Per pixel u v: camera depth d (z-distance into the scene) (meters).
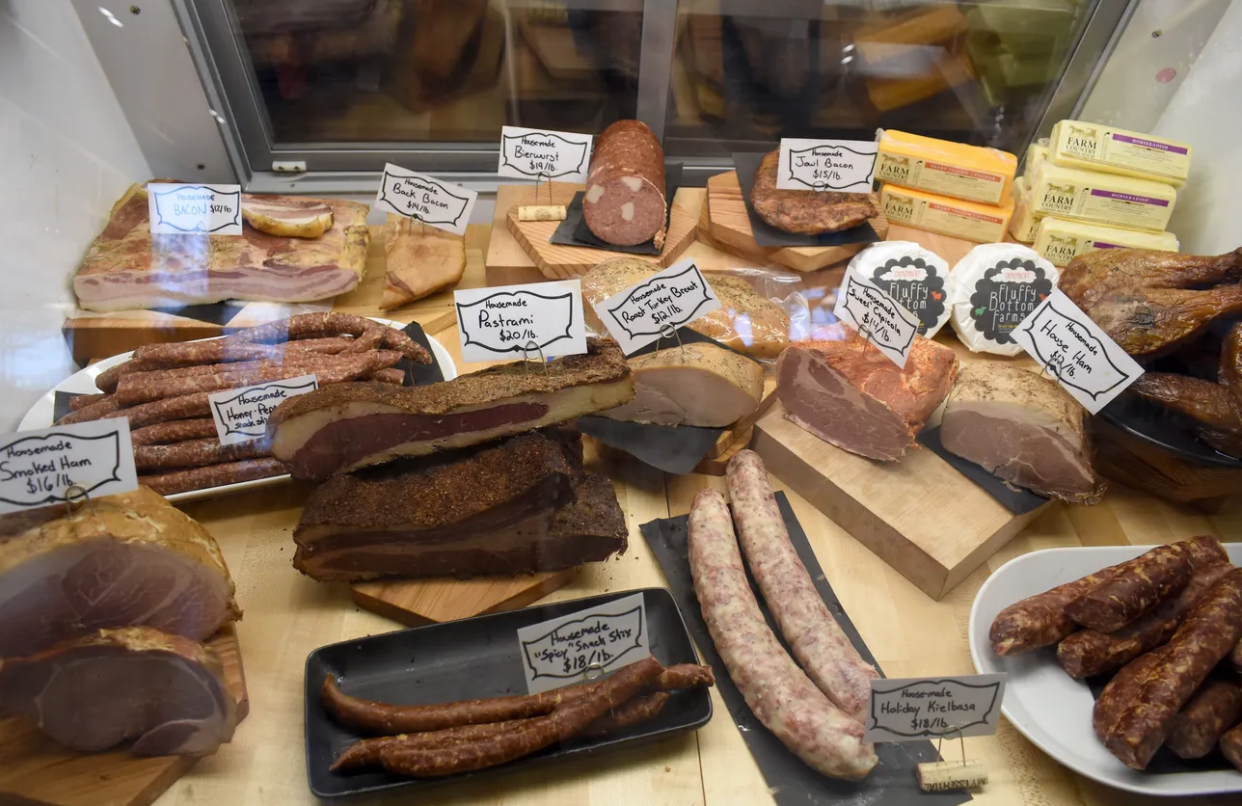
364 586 2.28
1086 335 2.44
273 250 3.01
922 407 2.51
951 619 2.37
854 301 2.57
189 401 2.42
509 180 3.56
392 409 2.20
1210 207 3.14
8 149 2.48
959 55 3.41
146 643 1.74
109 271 2.81
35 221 2.61
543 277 3.22
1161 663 1.99
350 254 3.06
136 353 2.59
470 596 2.26
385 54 3.22
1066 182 3.18
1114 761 1.97
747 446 2.76
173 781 1.93
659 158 3.30
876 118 3.62
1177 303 2.52
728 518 2.37
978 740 2.08
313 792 1.82
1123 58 3.33
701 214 3.37
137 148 3.20
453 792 1.93
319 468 2.32
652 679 1.93
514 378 2.26
